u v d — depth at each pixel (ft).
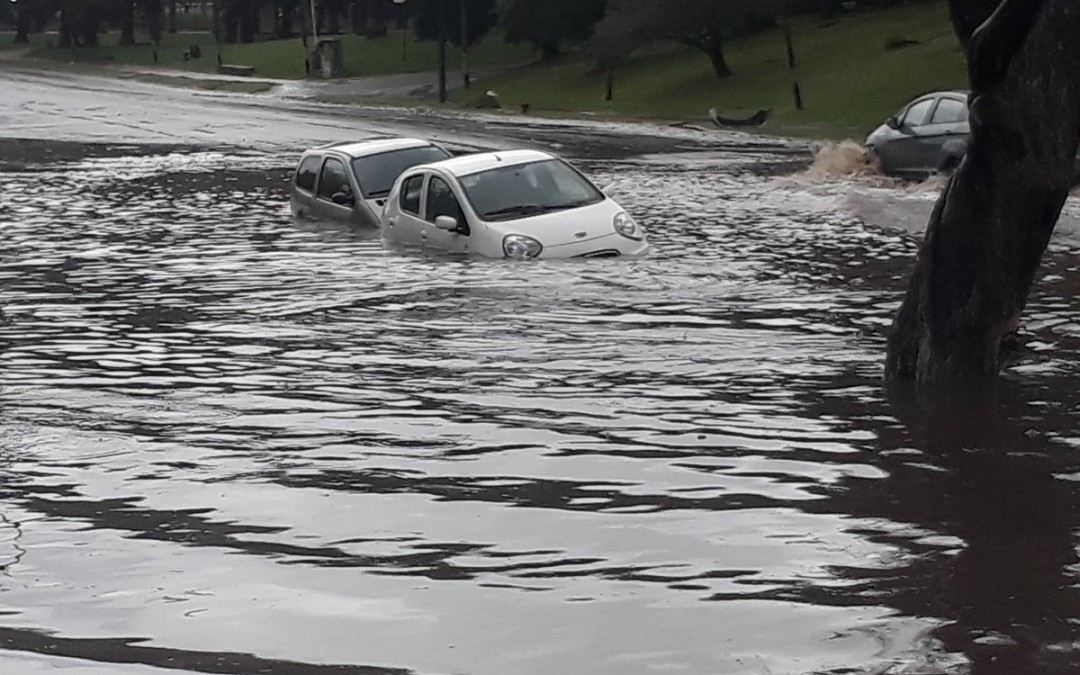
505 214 59.52
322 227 72.08
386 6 398.01
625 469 28.27
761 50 239.71
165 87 305.32
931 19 234.38
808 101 192.54
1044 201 34.19
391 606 21.09
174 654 19.42
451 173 61.26
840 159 98.27
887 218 70.49
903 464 28.12
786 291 49.49
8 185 104.73
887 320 43.86
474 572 22.48
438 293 50.62
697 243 62.28
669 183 95.14
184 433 32.14
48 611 21.11
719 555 23.02
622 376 36.94
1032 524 24.11
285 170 114.73
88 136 168.66
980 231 34.37
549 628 20.07
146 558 23.49
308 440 31.24
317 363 39.75
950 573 21.85
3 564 23.26
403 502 26.43
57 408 34.94
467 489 27.14
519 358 39.52
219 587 22.03
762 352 39.58
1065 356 37.55
